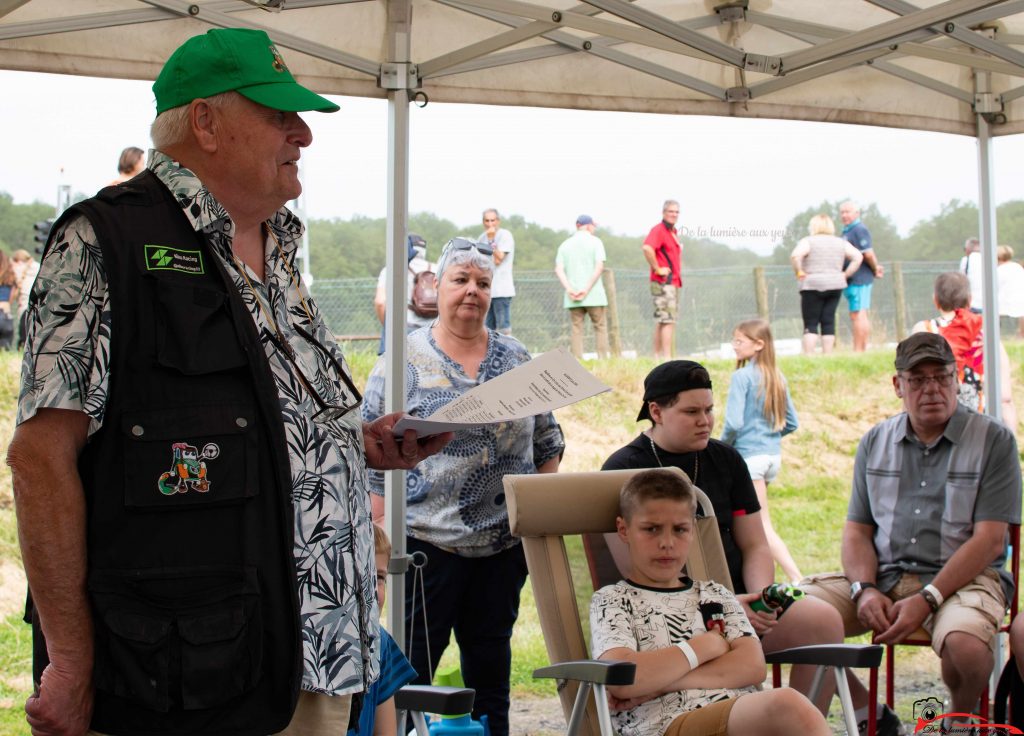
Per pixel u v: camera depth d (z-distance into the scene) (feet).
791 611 11.85
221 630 5.22
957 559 12.80
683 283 47.50
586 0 10.68
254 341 5.55
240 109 5.73
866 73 14.08
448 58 11.71
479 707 11.90
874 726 11.46
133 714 5.24
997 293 15.03
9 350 32.07
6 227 60.80
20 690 19.08
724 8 12.62
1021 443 39.11
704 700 9.77
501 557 11.88
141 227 5.46
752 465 23.68
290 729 5.64
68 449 5.21
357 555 5.88
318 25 11.52
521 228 73.26
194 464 5.27
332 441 5.91
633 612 10.21
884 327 48.98
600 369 39.42
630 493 10.49
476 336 12.49
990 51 11.71
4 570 24.67
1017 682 12.12
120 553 5.25
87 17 10.51
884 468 13.79
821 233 41.78
